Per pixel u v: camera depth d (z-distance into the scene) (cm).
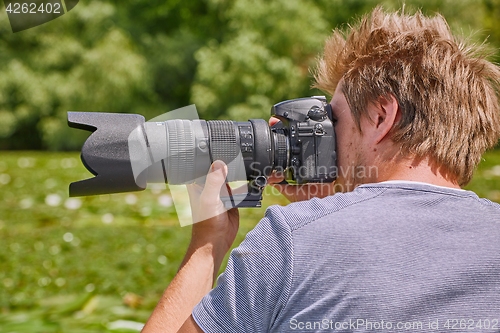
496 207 116
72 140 1427
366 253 104
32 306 318
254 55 1352
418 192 112
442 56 121
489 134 126
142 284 354
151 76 1539
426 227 108
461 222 109
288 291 105
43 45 1434
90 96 1429
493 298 105
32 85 1409
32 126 1483
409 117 118
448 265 105
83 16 1441
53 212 559
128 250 425
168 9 1669
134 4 1655
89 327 265
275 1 1380
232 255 111
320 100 139
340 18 1379
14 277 367
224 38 1495
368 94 122
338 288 103
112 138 132
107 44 1436
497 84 130
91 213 553
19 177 815
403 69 119
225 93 1381
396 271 104
